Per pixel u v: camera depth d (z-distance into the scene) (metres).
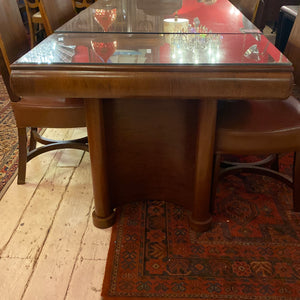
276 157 1.88
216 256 1.42
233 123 1.42
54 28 1.98
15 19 1.79
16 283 1.31
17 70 1.10
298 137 1.41
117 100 1.40
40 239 1.51
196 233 1.54
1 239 1.51
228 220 1.62
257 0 2.07
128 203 1.72
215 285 1.29
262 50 1.21
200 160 1.39
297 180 1.58
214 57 1.13
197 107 1.36
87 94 1.11
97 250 1.46
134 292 1.27
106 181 1.49
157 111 1.44
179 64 1.08
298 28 1.71
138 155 1.55
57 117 1.62
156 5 2.04
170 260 1.40
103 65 1.08
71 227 1.58
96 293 1.27
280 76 1.08
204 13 1.81
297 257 1.42
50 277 1.33
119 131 1.47
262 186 1.86
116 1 2.16
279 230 1.56
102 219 1.55
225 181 1.90
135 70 1.07
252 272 1.35
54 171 1.99
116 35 1.37
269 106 1.54
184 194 1.61
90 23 1.56
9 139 2.35
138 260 1.40
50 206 1.71
